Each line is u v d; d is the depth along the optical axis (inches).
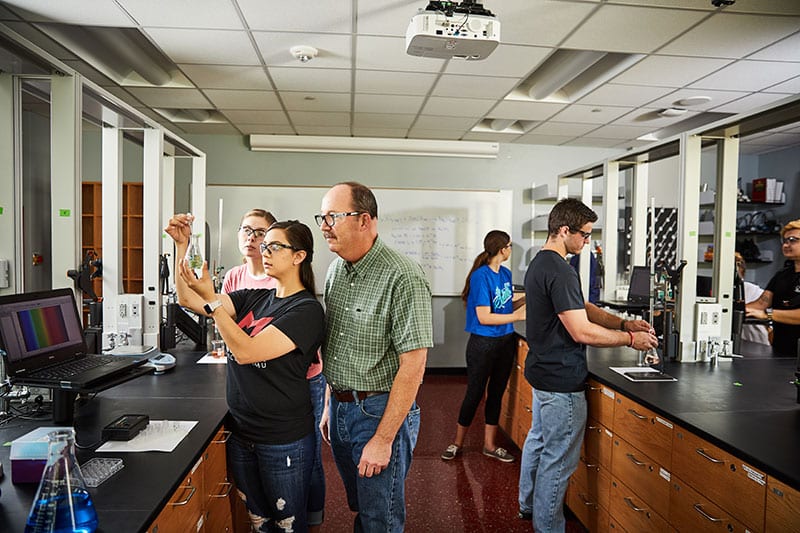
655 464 74.4
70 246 82.5
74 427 64.6
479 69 139.0
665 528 71.9
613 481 87.3
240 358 57.8
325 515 105.1
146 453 56.8
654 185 215.2
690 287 105.3
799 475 49.9
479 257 132.6
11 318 61.9
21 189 83.3
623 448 83.8
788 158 239.0
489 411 133.1
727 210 108.2
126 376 67.7
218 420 68.1
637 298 150.6
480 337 128.4
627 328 96.6
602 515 91.4
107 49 131.6
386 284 62.4
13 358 61.2
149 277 115.7
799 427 64.7
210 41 121.8
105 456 55.7
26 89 89.4
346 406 65.6
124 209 205.2
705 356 104.7
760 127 98.7
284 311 64.9
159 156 118.5
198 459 58.1
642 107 175.3
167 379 90.9
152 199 117.6
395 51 127.1
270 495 67.2
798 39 118.0
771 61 131.7
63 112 82.0
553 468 88.1
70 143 82.2
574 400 87.7
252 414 65.9
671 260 210.2
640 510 78.5
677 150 124.9
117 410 72.3
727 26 111.6
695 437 65.1
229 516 76.2
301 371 65.3
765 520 53.5
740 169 256.1
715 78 145.5
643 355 100.2
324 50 127.0
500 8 103.6
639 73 142.1
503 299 130.3
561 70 143.3
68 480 39.9
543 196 221.5
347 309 65.5
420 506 108.7
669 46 122.4
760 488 54.2
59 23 113.7
